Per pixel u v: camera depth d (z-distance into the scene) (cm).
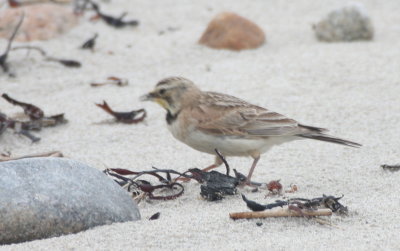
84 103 1390
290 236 765
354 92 1391
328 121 1268
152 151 1170
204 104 1022
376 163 1074
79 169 840
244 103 1038
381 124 1245
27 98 1412
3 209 764
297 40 1725
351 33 1688
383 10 1953
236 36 1673
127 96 1421
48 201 782
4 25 1705
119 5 2011
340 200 904
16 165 809
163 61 1619
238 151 1011
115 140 1219
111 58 1636
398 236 755
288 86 1430
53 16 1761
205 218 826
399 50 1603
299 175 1045
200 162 1120
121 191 852
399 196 912
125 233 777
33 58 1612
